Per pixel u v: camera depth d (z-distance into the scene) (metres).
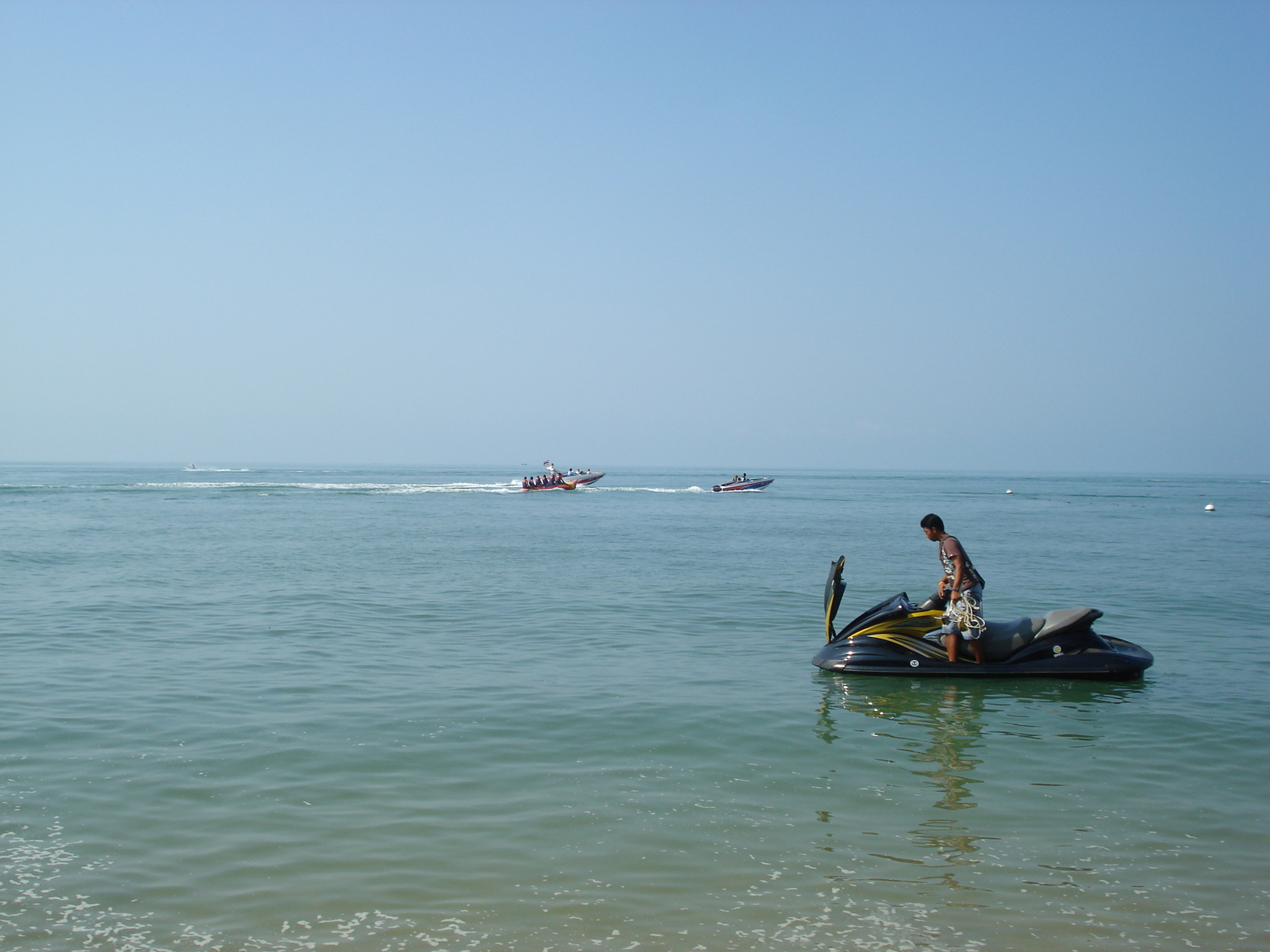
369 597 18.36
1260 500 94.00
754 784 7.58
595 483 135.50
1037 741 8.90
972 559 27.33
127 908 5.33
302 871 5.84
